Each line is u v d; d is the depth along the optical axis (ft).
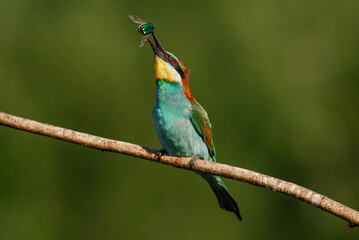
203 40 49.49
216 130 47.06
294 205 45.24
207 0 50.11
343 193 49.14
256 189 44.60
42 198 44.83
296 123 48.85
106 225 44.83
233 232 43.68
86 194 45.39
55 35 50.16
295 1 51.85
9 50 49.62
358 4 52.08
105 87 48.01
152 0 50.52
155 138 47.14
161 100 26.91
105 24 49.70
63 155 45.88
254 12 49.78
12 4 50.93
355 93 51.34
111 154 45.65
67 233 44.75
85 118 47.96
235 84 48.21
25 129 22.82
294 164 47.75
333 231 45.19
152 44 27.55
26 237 43.73
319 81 51.57
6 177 44.37
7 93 48.24
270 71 48.39
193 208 44.09
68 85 48.52
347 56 51.78
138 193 44.78
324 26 51.72
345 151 50.21
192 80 48.01
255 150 47.21
